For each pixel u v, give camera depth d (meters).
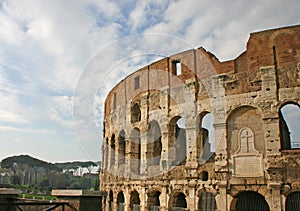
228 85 36.53
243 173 33.78
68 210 13.97
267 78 34.28
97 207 14.34
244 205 34.25
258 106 34.22
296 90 32.81
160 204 39.47
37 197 57.53
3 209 17.83
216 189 34.78
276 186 31.55
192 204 36.28
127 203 44.50
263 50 35.16
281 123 34.97
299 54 33.47
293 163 31.59
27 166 133.25
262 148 33.47
